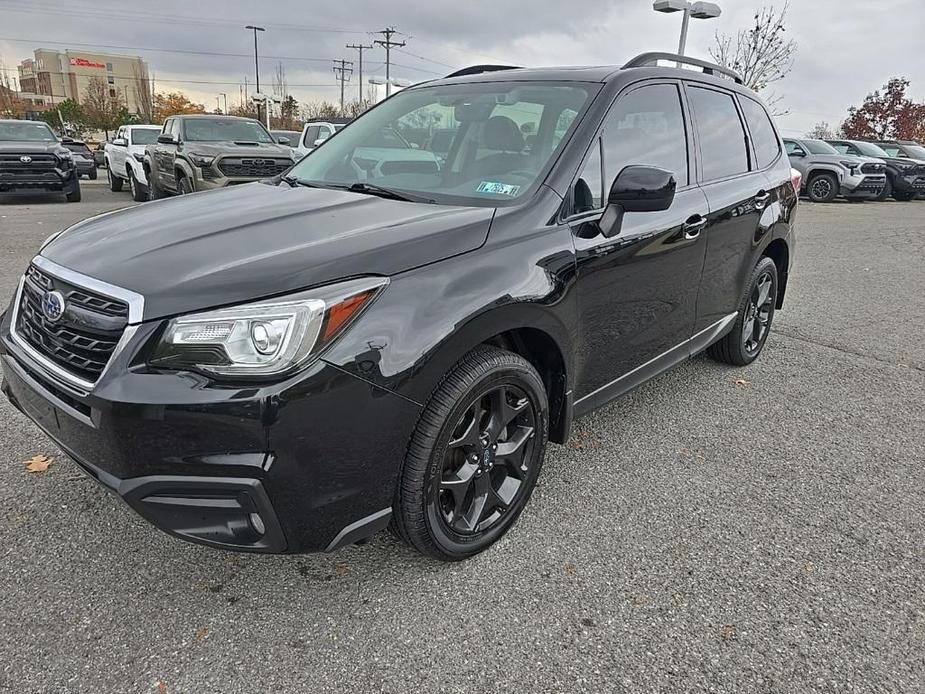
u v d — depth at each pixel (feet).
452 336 7.06
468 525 8.18
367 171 10.42
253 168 36.14
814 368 15.79
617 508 9.56
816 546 8.87
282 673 6.59
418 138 10.82
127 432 6.24
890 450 11.66
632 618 7.46
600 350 9.62
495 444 8.23
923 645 7.21
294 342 6.23
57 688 6.31
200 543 6.55
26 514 8.87
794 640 7.22
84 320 6.82
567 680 6.61
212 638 6.98
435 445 7.25
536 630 7.23
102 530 8.61
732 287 13.39
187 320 6.27
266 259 6.81
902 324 19.99
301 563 8.16
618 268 9.41
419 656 6.85
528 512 9.39
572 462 10.84
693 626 7.37
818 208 55.21
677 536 8.97
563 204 8.71
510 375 7.98
